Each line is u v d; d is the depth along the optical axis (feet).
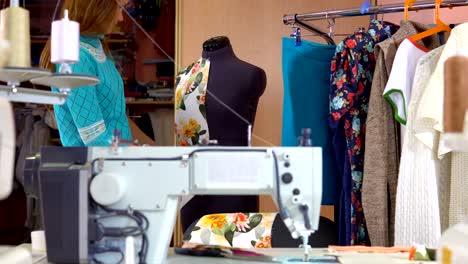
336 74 6.76
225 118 7.20
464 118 3.23
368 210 6.44
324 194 7.16
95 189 4.03
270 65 9.29
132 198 4.16
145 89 9.95
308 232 4.18
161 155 4.17
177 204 4.35
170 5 9.99
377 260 4.28
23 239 8.11
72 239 3.99
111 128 6.29
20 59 4.00
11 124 3.49
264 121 9.27
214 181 4.13
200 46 9.52
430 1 6.54
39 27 9.36
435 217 5.93
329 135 7.14
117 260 4.12
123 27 9.95
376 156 6.42
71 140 5.95
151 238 4.16
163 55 10.04
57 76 3.91
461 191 5.89
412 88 6.13
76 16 5.89
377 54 6.58
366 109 6.83
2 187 3.43
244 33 9.38
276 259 4.38
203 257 4.55
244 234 6.33
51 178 4.00
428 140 5.86
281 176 4.15
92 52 5.99
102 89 6.07
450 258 3.21
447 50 5.75
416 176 6.02
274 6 9.29
